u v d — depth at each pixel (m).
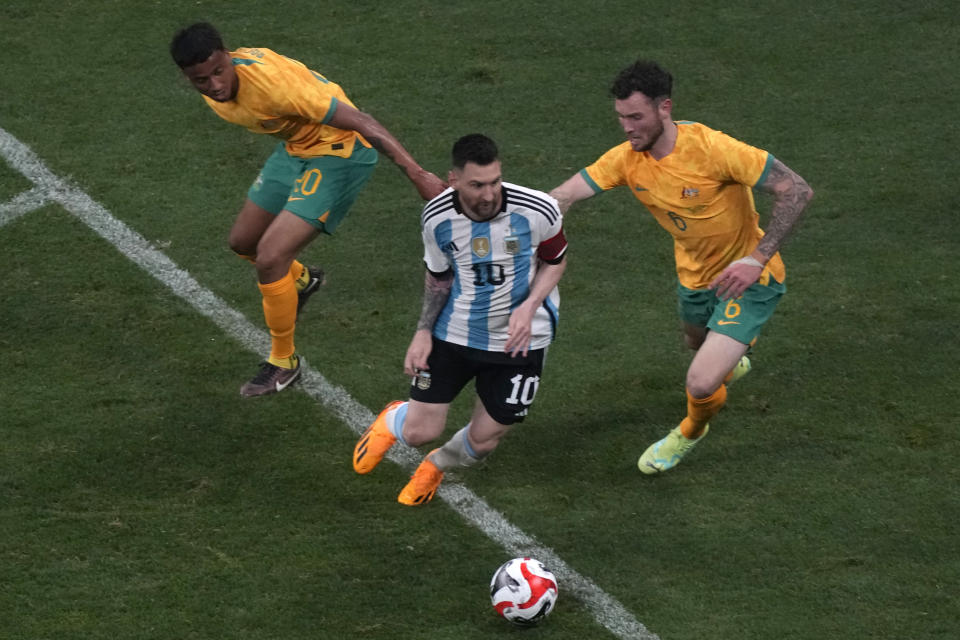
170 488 21.27
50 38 34.47
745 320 20.22
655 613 18.94
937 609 18.88
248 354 24.66
